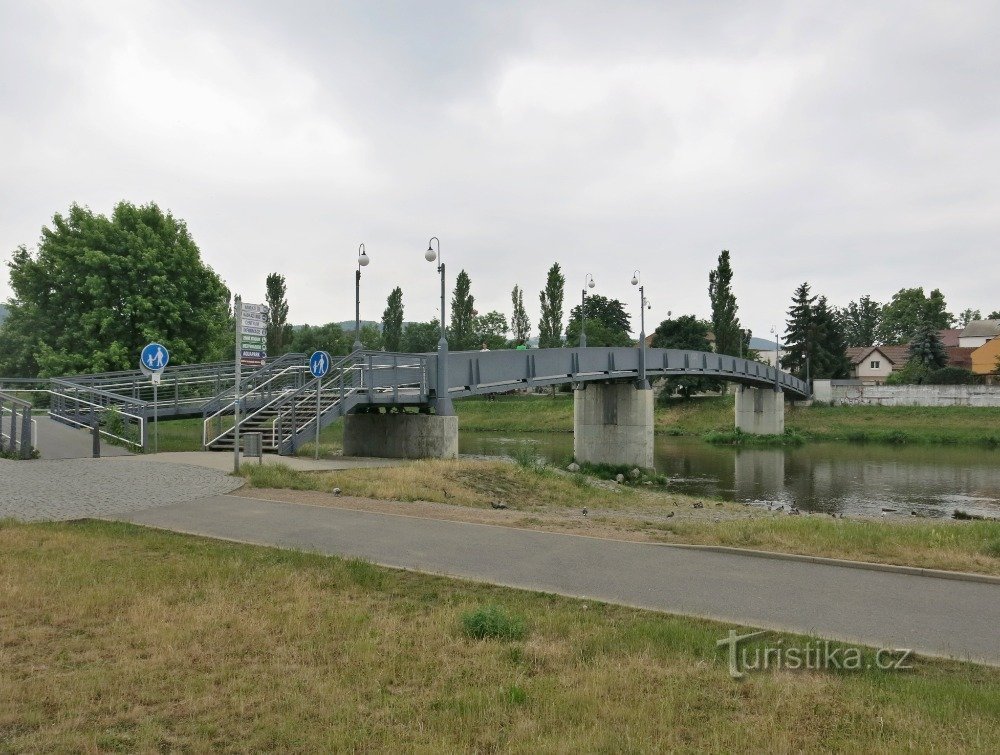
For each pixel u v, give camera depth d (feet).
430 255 83.15
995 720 16.90
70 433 80.74
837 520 51.93
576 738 15.83
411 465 73.31
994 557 34.58
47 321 123.95
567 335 301.43
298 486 54.75
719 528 41.91
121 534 37.04
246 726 16.71
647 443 128.57
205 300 133.69
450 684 19.12
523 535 39.14
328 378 85.51
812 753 15.48
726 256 265.75
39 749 15.33
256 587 27.78
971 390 219.20
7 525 38.32
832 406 234.17
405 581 29.35
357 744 15.72
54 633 22.77
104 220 122.93
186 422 157.89
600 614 25.36
